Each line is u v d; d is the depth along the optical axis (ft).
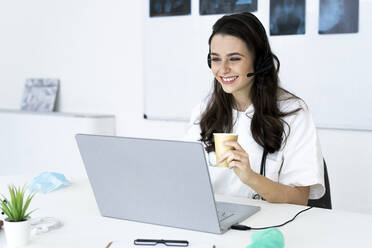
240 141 5.86
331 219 4.35
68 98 11.93
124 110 11.02
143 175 4.07
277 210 4.66
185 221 4.06
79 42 11.57
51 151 11.39
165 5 10.08
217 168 5.81
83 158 4.31
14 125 11.99
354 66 8.22
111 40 11.03
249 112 5.82
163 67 10.27
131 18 10.65
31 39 12.46
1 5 12.95
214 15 9.48
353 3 8.11
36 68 12.45
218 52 5.37
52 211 4.64
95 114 11.29
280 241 3.43
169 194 4.03
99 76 11.34
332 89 8.46
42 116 11.47
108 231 4.05
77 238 3.87
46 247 3.67
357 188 8.48
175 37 10.03
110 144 4.08
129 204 4.29
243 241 3.78
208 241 3.79
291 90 8.86
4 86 13.17
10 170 12.19
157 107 10.44
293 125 5.58
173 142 3.78
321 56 8.50
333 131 8.60
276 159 5.59
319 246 3.67
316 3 8.45
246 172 4.60
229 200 5.11
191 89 9.93
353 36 8.16
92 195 5.25
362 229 4.07
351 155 8.46
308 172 5.32
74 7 11.54
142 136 10.80
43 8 12.10
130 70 10.80
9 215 3.72
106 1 11.00
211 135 6.05
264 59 5.52
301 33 8.64
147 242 3.68
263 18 9.00
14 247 3.68
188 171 3.83
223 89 5.62
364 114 8.21
